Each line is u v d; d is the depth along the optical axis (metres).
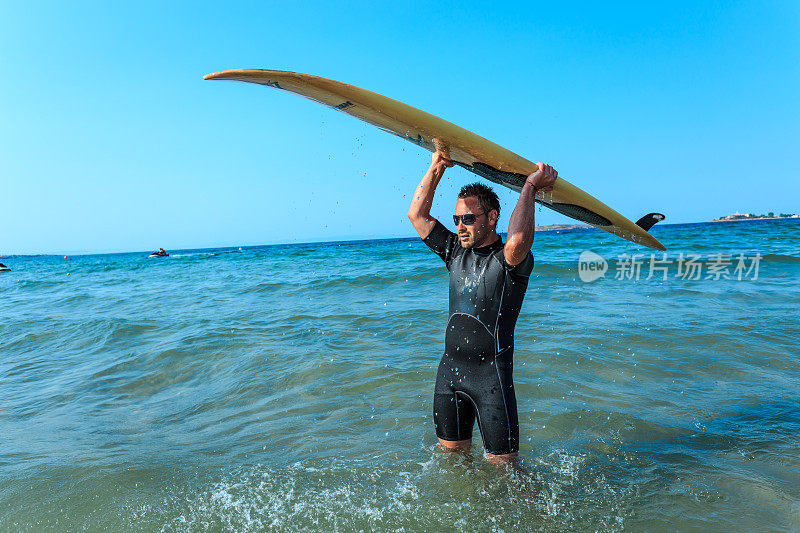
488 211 2.48
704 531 2.04
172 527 2.15
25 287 17.12
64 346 6.46
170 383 4.61
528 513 2.18
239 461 2.82
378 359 4.83
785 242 19.33
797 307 6.55
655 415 3.37
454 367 2.53
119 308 9.70
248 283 13.11
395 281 10.81
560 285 9.24
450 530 2.07
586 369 4.32
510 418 2.41
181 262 32.22
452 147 2.66
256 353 5.25
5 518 2.26
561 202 3.04
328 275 13.29
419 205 2.76
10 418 3.80
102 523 2.19
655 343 5.03
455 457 2.53
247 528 2.12
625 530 2.06
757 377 4.06
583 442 2.98
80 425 3.58
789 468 2.60
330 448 2.96
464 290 2.52
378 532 2.07
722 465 2.65
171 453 2.97
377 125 2.82
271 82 2.44
